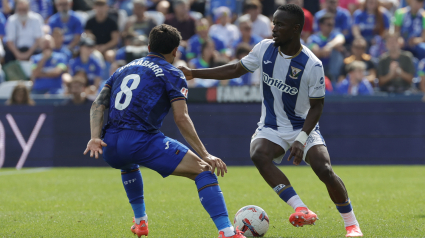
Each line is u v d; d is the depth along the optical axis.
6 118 39.38
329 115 38.06
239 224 14.79
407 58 40.56
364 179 30.28
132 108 12.98
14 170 37.72
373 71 42.41
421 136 37.28
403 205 20.91
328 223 17.08
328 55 42.81
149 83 13.06
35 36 47.22
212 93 38.19
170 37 13.58
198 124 38.28
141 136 12.86
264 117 15.86
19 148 39.34
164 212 19.58
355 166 37.56
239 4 52.09
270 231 15.80
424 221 17.11
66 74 44.38
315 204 21.39
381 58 40.94
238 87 38.06
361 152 37.81
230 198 23.22
